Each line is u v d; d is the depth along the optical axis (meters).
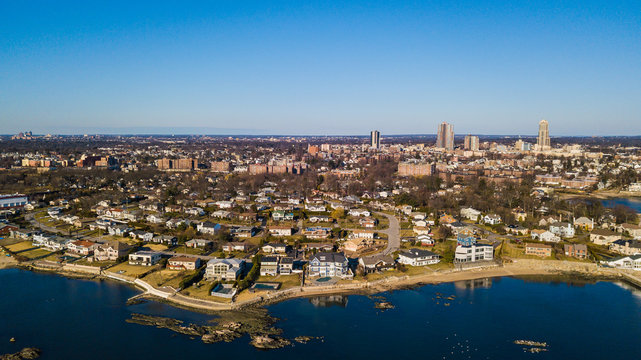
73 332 116.44
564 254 184.88
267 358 105.12
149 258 166.75
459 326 123.38
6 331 116.69
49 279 156.00
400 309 134.25
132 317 125.38
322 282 152.12
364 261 167.38
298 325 122.44
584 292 150.25
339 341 113.88
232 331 117.56
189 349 108.62
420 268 169.75
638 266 169.88
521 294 147.75
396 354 107.94
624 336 117.94
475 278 162.88
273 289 145.00
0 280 154.50
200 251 185.00
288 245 191.50
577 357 107.19
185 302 134.88
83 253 178.12
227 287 144.75
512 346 112.38
